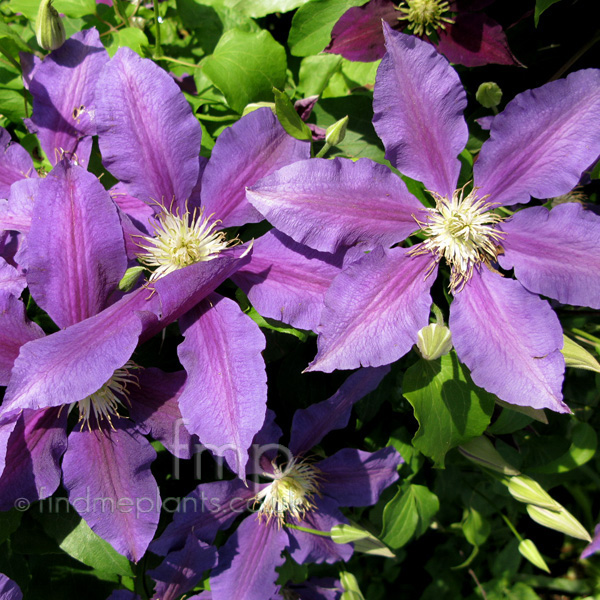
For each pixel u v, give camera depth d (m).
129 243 0.44
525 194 0.44
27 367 0.39
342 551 0.51
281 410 0.51
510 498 0.66
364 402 0.50
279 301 0.43
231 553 0.49
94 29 0.46
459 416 0.46
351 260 0.43
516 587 0.70
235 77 0.47
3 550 0.48
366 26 0.48
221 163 0.44
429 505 0.53
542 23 0.50
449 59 0.48
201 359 0.41
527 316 0.43
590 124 0.42
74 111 0.46
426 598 0.74
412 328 0.43
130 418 0.44
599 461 0.67
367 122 0.49
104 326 0.41
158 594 0.47
